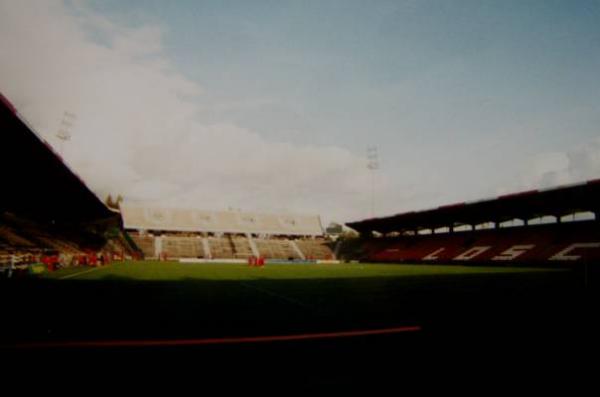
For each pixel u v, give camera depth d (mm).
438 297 10719
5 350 4832
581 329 6266
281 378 3838
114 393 3404
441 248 42219
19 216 32000
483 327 6453
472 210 36969
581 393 3422
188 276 18531
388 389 3529
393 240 52156
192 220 58750
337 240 61969
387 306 8906
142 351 4855
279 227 63938
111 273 19156
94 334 5773
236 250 53812
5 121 13398
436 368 4172
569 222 34812
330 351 4898
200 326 6434
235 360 4480
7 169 20297
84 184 23906
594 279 17109
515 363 4363
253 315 7535
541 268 27422
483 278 18219
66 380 3740
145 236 53344
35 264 18578
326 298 10414
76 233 40281
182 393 3420
